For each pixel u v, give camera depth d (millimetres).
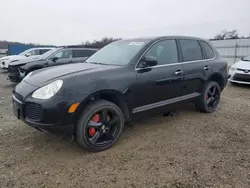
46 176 2674
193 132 3979
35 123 2938
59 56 8984
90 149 3201
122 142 3564
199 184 2531
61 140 3607
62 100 2871
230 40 18859
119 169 2826
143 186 2500
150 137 3758
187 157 3111
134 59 3645
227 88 8367
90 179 2627
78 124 3055
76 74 3133
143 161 3008
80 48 9562
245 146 3445
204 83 4754
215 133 3943
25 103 3031
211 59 4984
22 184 2525
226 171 2777
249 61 8961
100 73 3250
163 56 4070
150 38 4133
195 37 4883
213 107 5133
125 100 3447
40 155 3150
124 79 3398
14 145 3434
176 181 2582
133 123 4371
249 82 8234
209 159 3057
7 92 7594
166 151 3281
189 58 4500
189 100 4539
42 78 3236
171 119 4625
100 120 3262
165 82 3941
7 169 2797
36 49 15336
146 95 3719
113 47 4398
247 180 2600
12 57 14164
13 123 4352
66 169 2820
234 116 4875
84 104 3074
